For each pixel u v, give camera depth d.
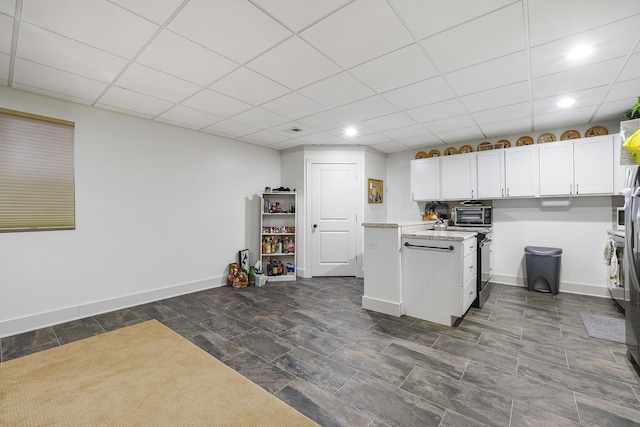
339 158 5.07
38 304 2.84
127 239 3.46
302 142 4.88
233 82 2.64
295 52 2.15
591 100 3.02
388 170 5.68
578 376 2.00
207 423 1.52
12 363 2.12
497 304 3.51
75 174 3.07
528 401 1.74
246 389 1.83
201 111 3.38
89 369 2.04
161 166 3.78
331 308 3.39
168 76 2.51
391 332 2.71
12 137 2.70
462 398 1.77
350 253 5.07
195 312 3.25
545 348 2.39
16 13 1.69
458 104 3.17
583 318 3.03
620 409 1.67
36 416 1.54
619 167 3.42
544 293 3.95
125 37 1.95
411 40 2.00
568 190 3.70
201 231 4.21
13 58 2.19
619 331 2.71
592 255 3.87
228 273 4.54
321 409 1.66
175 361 2.16
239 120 3.71
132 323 2.93
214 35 1.94
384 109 3.32
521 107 3.24
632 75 2.46
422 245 3.03
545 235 4.17
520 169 4.02
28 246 2.80
